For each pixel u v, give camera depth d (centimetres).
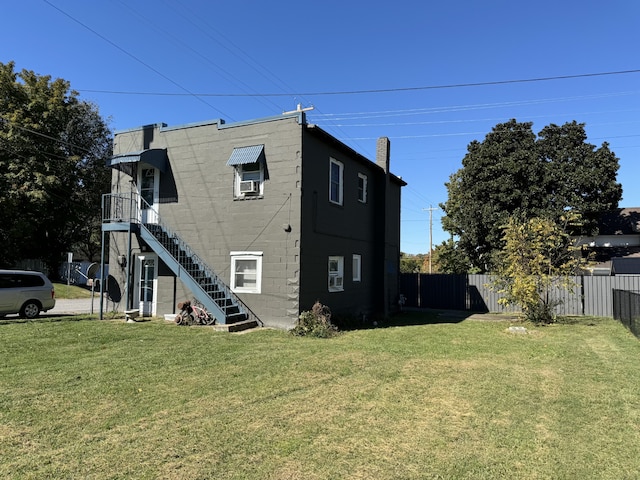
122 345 947
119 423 489
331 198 1470
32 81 3136
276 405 558
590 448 441
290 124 1288
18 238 2995
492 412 544
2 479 361
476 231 2573
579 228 2455
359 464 400
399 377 709
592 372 759
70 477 368
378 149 1862
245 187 1323
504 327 1408
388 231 1859
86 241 3853
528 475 384
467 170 2655
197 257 1401
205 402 564
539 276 1496
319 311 1230
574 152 2422
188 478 368
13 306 1420
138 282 1512
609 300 1866
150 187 1514
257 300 1300
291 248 1261
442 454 424
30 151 2995
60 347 913
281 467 391
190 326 1237
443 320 1681
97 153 3544
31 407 538
